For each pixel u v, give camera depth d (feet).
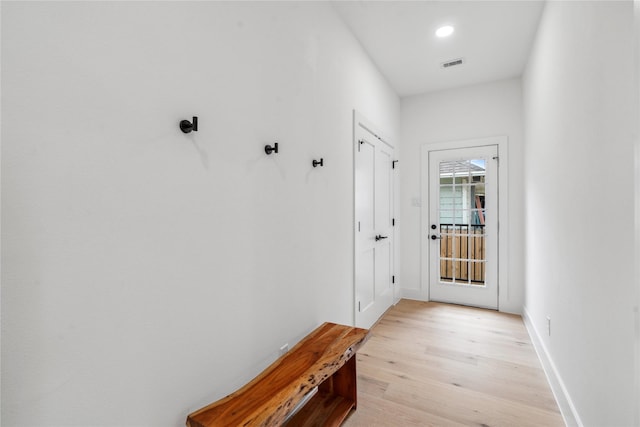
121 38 2.79
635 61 2.02
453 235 11.60
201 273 3.60
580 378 4.58
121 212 2.79
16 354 2.17
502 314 10.37
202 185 3.61
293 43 5.42
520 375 6.52
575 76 4.81
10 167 2.14
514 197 10.48
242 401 3.45
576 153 4.78
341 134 7.29
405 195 12.35
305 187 5.77
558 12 5.76
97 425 2.61
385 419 5.16
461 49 8.73
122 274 2.80
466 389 6.00
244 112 4.27
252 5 4.45
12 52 2.14
